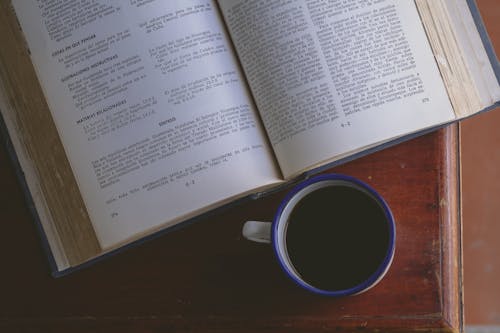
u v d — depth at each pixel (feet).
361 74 2.06
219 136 2.08
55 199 2.11
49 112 2.12
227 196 2.07
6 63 2.12
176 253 2.22
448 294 2.11
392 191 2.17
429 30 2.06
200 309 2.19
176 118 2.09
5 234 2.26
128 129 2.09
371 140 2.04
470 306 3.47
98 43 2.10
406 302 2.12
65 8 2.11
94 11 2.11
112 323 2.20
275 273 2.17
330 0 2.07
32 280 2.24
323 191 2.10
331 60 2.06
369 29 2.06
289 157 2.07
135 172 2.09
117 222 2.09
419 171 2.17
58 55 2.11
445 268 2.12
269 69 2.09
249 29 2.10
